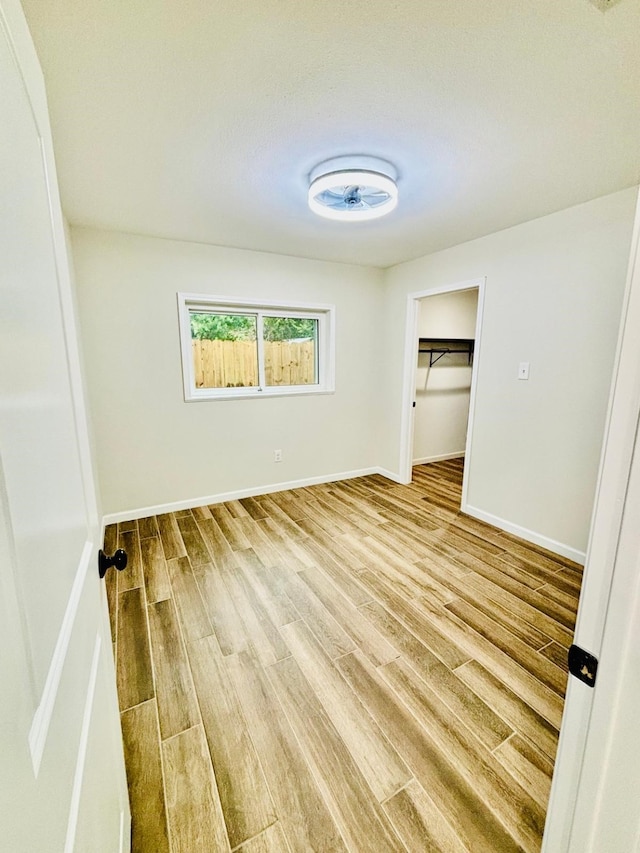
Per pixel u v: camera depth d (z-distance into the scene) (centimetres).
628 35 108
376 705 145
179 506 330
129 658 168
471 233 281
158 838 105
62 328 71
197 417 327
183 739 132
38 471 47
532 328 262
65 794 47
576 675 57
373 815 110
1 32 42
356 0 99
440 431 495
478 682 155
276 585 222
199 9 101
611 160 178
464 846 103
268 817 109
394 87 130
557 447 255
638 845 54
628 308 47
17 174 47
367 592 215
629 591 50
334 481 411
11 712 32
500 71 123
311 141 162
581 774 59
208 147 166
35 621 42
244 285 326
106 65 119
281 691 151
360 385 411
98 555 92
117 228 267
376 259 359
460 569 239
